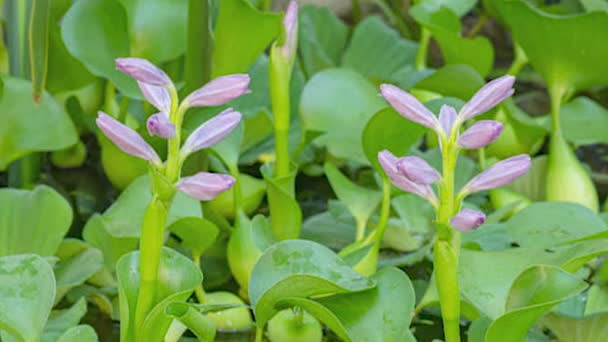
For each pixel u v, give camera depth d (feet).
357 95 5.12
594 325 4.24
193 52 4.95
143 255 3.89
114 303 4.71
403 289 4.04
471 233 4.95
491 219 5.03
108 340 4.57
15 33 5.25
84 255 4.62
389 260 4.89
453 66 5.09
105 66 5.08
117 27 5.20
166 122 3.61
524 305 3.97
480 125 3.63
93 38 5.14
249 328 4.67
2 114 5.04
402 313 4.01
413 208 5.17
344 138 5.06
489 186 3.71
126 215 4.58
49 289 3.98
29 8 5.24
